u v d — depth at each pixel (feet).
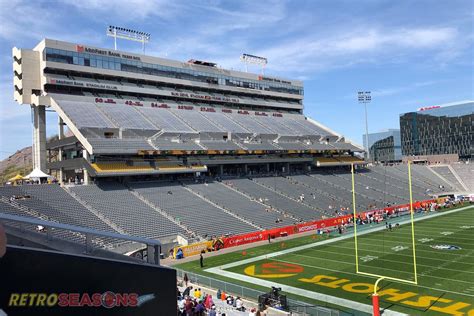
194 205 139.95
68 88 163.43
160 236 113.39
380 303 68.13
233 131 192.24
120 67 173.88
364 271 88.84
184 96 198.70
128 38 182.80
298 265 96.58
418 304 66.64
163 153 150.51
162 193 142.82
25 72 151.53
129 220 117.80
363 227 148.46
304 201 171.12
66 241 23.82
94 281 20.10
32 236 22.99
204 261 103.91
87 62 163.02
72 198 121.29
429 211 185.57
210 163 171.42
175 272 23.80
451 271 85.20
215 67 212.84
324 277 85.61
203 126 185.88
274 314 61.98
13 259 17.56
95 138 139.95
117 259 23.43
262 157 192.85
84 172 138.41
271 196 167.73
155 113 180.45
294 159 206.28
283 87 249.34
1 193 111.65
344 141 241.35
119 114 164.45
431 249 106.83
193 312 56.49
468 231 130.00
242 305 65.62
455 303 66.18
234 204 149.79
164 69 190.19
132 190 139.03
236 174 186.70
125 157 146.00
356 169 238.27
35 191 118.83
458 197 223.71
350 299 71.00
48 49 152.56
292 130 224.74
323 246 117.19
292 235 137.39
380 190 209.15
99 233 23.82
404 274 84.89
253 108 237.25
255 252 112.57
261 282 83.76
